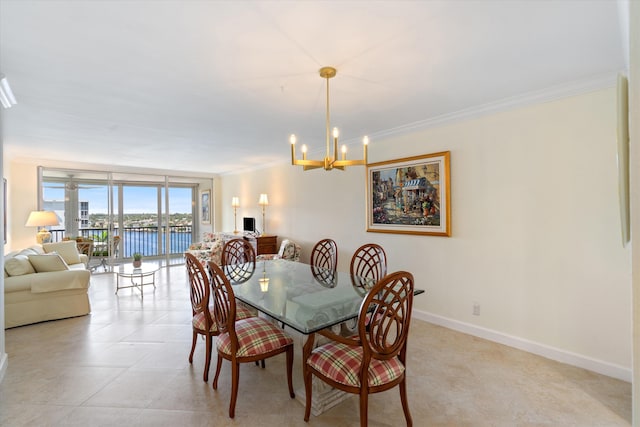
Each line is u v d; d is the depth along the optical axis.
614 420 1.84
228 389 2.18
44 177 5.66
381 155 3.86
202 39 1.71
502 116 2.80
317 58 1.94
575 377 2.29
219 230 7.92
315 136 3.93
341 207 4.45
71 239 5.69
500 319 2.85
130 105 2.73
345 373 1.66
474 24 1.60
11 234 5.15
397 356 1.82
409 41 1.76
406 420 1.78
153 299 4.34
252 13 1.48
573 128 2.42
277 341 2.03
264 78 2.21
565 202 2.47
